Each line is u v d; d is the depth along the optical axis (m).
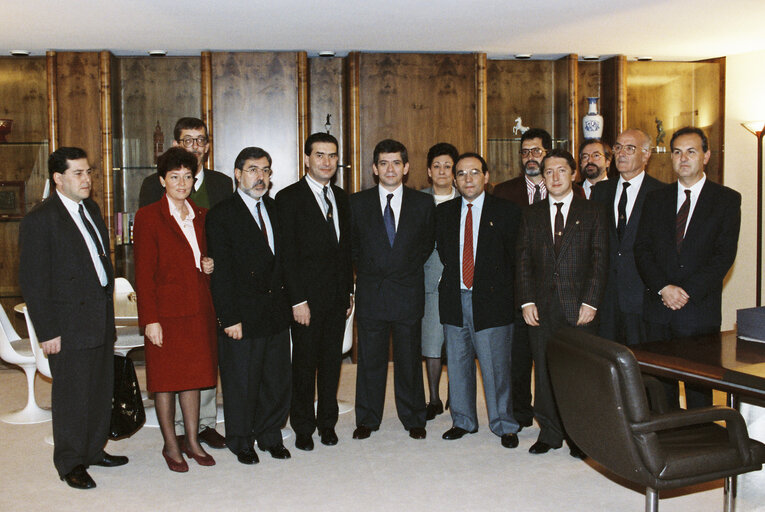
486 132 5.77
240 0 4.04
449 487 3.18
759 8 4.30
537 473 3.34
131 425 3.47
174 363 3.27
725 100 5.93
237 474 3.35
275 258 3.46
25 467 3.49
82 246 3.14
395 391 3.88
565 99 5.82
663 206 3.48
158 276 3.26
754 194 5.89
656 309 3.45
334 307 3.63
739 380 2.36
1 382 5.20
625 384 2.23
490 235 3.63
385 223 3.71
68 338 3.11
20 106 5.73
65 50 5.51
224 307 3.30
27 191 5.76
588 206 3.45
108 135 5.50
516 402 4.00
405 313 3.71
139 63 5.83
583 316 3.38
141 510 2.95
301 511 2.93
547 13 4.39
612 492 3.12
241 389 3.43
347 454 3.61
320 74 5.94
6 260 5.82
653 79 6.08
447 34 5.00
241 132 5.68
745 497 2.75
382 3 4.12
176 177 3.26
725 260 3.32
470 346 3.82
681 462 2.29
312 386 3.67
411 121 5.73
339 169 6.00
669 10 4.34
